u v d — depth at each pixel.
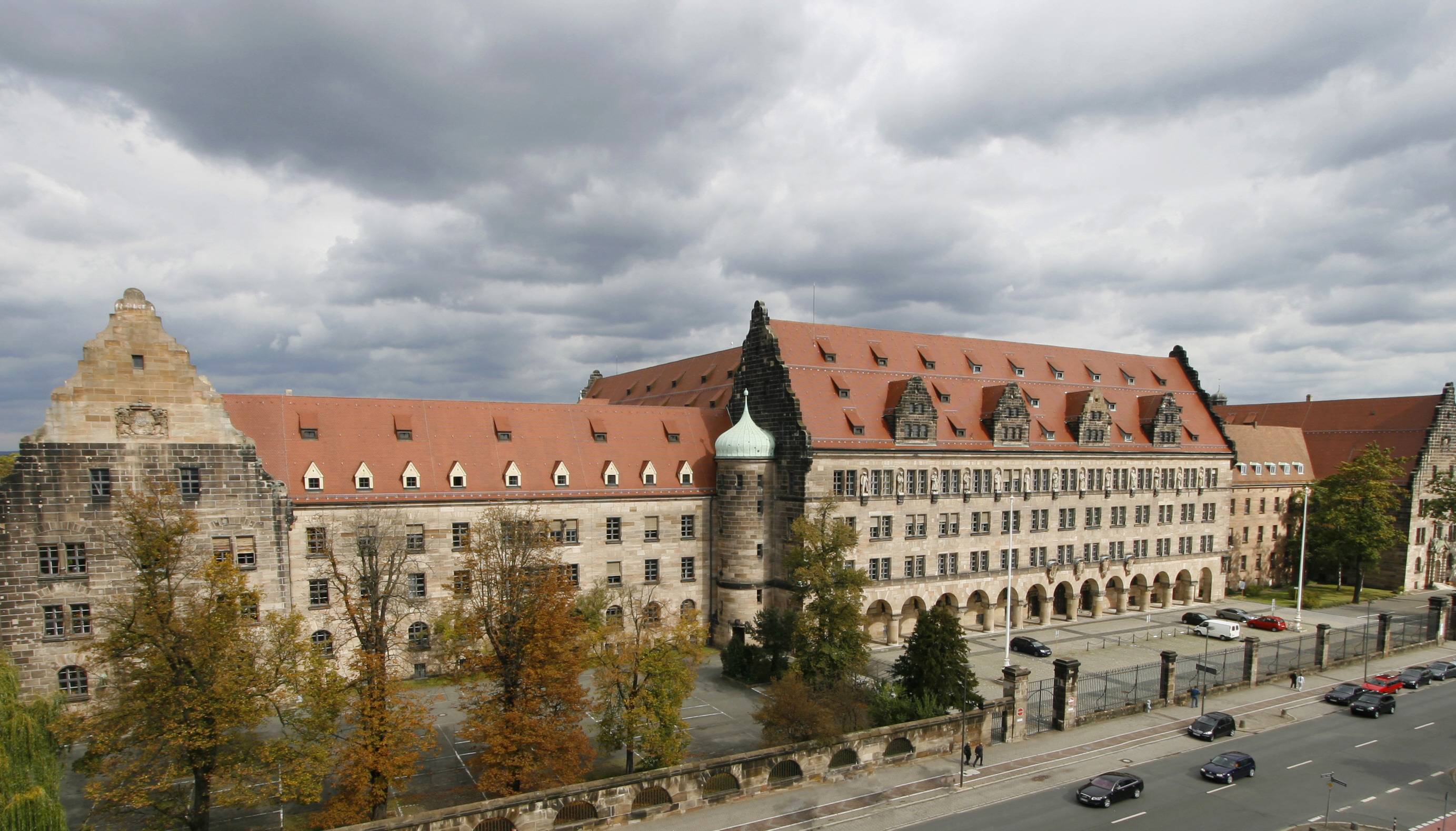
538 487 71.50
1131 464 96.62
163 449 54.97
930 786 45.59
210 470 56.28
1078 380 100.00
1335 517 107.06
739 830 40.03
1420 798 45.12
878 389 82.94
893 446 78.75
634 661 47.03
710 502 79.00
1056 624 90.38
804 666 58.47
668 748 45.09
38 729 35.97
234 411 64.56
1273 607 100.50
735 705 61.06
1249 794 45.31
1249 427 122.12
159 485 49.97
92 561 53.06
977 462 84.62
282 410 66.25
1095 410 93.62
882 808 42.78
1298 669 69.88
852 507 76.62
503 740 41.44
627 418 80.75
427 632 66.25
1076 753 51.00
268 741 42.72
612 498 74.06
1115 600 99.31
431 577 66.75
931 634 52.94
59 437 52.34
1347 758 51.16
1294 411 136.50
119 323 54.00
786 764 45.16
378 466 66.31
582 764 46.50
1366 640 73.50
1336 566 114.75
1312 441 129.62
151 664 38.28
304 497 62.16
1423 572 117.94
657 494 76.12
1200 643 82.50
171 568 40.62
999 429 85.81
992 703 53.03
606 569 74.12
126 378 54.03
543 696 44.06
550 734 42.34
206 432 56.16
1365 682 66.19
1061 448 90.75
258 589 55.34
